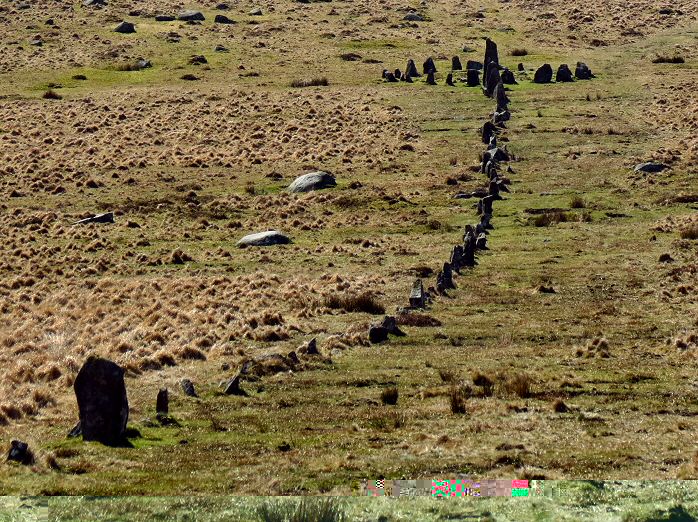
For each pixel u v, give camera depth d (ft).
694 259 181.06
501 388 105.40
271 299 160.45
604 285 164.04
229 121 337.11
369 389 107.86
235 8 544.62
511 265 181.98
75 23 499.51
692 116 324.60
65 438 88.07
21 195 255.91
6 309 155.43
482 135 306.35
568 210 229.25
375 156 292.81
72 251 203.41
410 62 404.57
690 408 97.60
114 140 315.99
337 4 563.89
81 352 125.08
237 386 106.73
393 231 218.79
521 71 407.64
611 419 94.22
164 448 85.71
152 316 145.59
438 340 131.03
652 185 249.34
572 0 590.55
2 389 104.99
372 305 152.05
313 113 344.08
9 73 409.49
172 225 228.22
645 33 501.97
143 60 428.15
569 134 308.40
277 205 246.06
